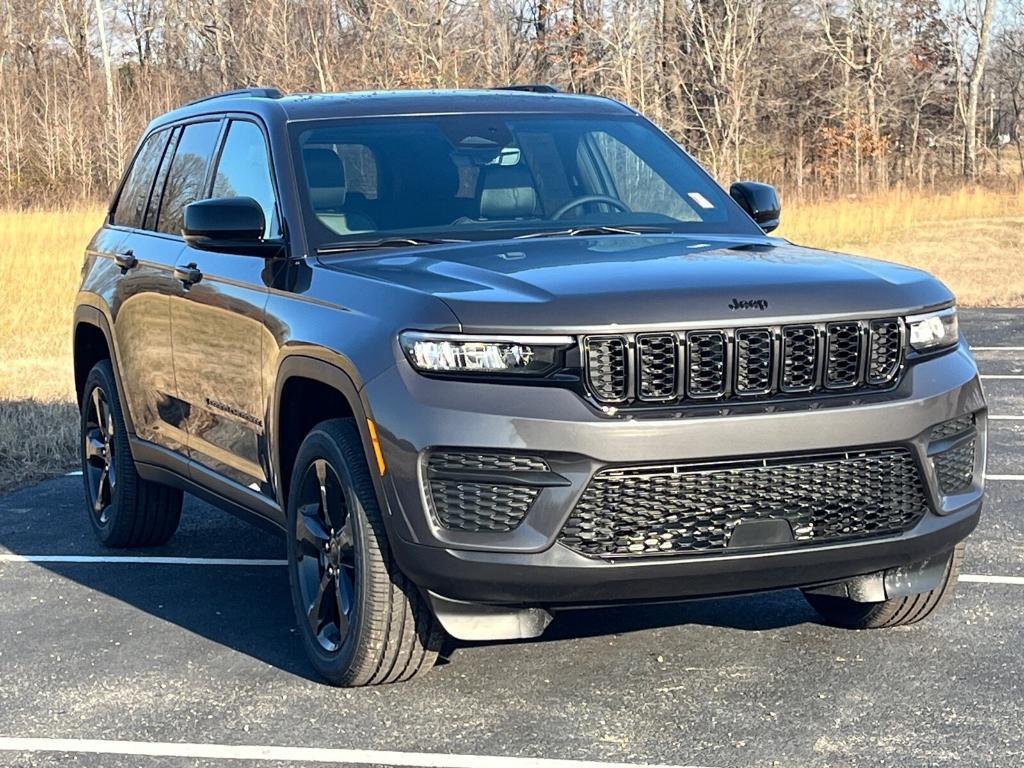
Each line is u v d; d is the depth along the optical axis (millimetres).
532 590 4168
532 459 4117
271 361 5043
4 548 7156
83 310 7180
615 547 4160
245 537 7285
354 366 4398
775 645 5117
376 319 4430
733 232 5527
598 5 46406
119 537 6984
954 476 4578
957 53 52938
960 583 5926
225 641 5457
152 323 6258
